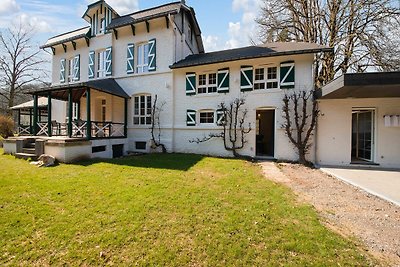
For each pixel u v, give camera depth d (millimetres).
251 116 11055
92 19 15719
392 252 3145
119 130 13680
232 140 11211
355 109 9727
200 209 4484
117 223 3916
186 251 3152
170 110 12812
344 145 9734
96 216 4188
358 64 14766
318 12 15773
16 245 3336
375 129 9500
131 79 13961
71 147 9266
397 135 9219
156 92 13203
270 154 12070
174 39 12898
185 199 4992
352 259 2961
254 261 2938
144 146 13500
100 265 2912
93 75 15516
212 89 12102
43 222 3986
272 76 10844
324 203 4980
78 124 11086
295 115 9938
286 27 16578
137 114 13898
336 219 4168
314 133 10000
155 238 3467
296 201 5031
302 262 2895
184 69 12594
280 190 5797
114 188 5742
